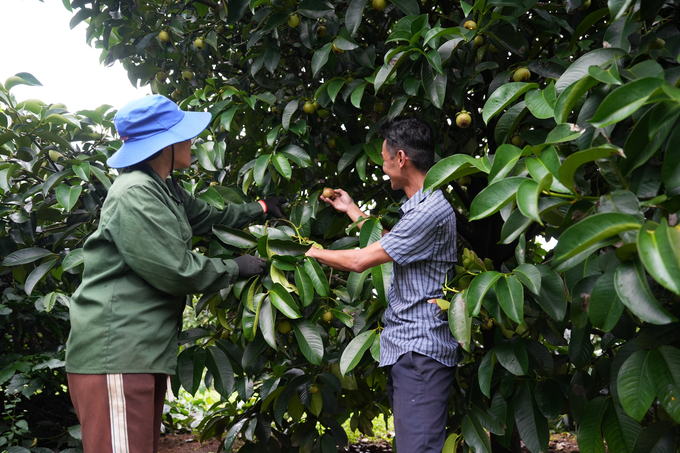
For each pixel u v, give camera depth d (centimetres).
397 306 191
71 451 306
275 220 236
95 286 174
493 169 136
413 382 179
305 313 218
